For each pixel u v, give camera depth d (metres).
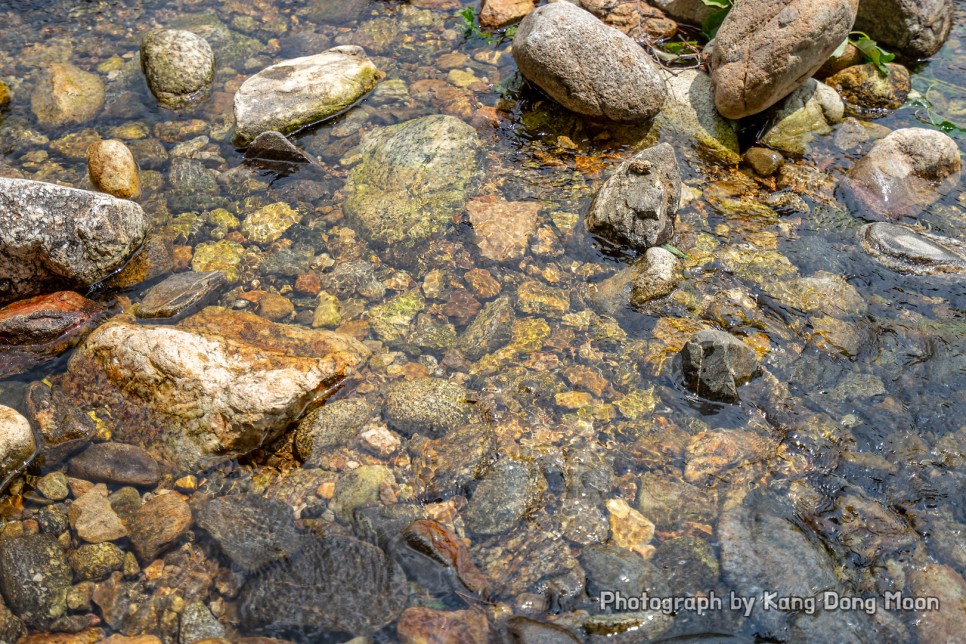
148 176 1.94
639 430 1.67
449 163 1.95
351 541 1.57
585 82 1.98
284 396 1.64
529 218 1.89
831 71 2.11
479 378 1.71
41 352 1.71
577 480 1.62
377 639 1.50
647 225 1.83
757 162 1.96
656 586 1.54
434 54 2.19
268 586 1.53
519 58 2.02
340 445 1.64
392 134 2.00
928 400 1.69
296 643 1.50
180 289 1.77
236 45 2.18
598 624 1.51
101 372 1.67
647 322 1.77
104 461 1.61
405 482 1.62
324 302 1.79
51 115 2.02
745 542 1.57
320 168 1.97
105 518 1.57
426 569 1.54
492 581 1.54
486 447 1.64
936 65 2.18
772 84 1.94
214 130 2.02
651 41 2.17
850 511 1.60
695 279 1.82
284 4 2.29
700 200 1.92
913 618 1.51
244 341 1.71
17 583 1.52
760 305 1.79
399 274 1.83
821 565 1.55
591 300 1.80
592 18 2.01
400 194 1.92
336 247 1.86
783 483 1.62
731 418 1.68
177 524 1.57
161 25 2.22
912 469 1.63
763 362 1.73
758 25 1.95
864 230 1.88
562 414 1.68
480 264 1.84
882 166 1.92
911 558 1.56
